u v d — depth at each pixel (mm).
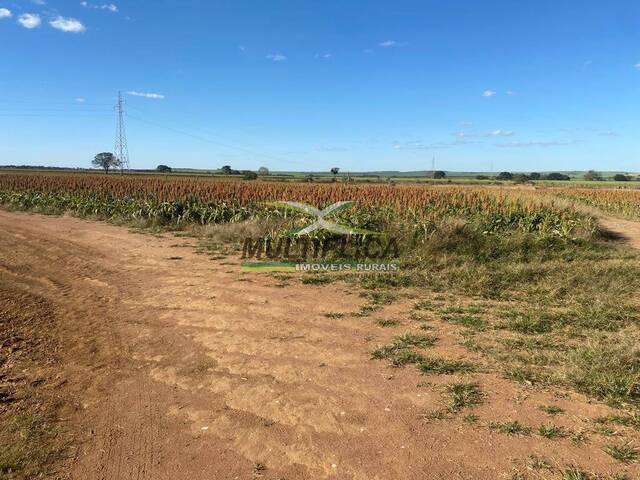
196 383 4684
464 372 4715
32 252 11883
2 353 5445
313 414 3975
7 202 26484
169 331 6219
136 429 3848
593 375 4418
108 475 3252
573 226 13773
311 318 6664
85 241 13828
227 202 19891
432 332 5969
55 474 3271
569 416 3803
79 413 4133
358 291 8164
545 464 3166
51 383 4719
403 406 4066
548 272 8805
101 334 6121
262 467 3279
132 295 8016
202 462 3371
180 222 17234
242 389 4508
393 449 3424
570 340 5582
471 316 6586
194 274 9602
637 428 3584
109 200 23078
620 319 6332
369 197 21141
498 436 3541
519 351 5230
